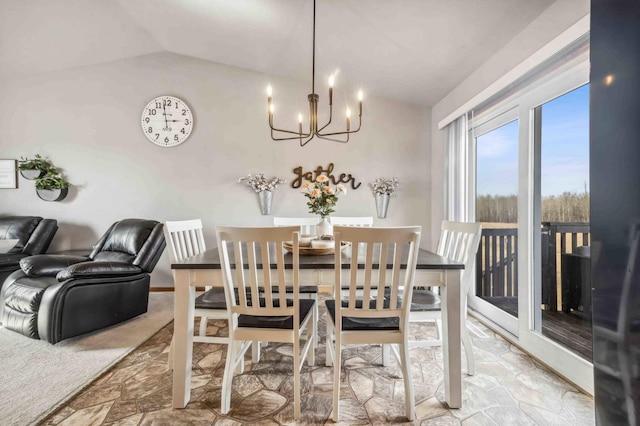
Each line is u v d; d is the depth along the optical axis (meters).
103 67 3.86
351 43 2.87
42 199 3.77
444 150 3.39
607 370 0.99
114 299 2.66
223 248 1.53
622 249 0.94
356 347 2.35
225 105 3.88
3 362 2.07
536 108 2.17
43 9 2.93
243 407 1.63
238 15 2.87
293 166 3.88
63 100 3.85
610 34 0.96
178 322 1.65
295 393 1.55
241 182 3.87
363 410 1.61
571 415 1.55
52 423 1.50
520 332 2.27
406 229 1.45
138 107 3.87
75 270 2.39
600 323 1.01
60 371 1.96
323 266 1.68
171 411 1.60
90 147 3.86
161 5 2.93
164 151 3.87
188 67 3.87
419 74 3.14
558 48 1.81
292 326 1.60
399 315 1.57
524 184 2.21
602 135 0.99
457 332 1.64
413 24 2.42
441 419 1.54
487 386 1.80
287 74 3.79
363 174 3.90
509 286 2.78
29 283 2.51
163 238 3.09
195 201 3.88
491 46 2.45
